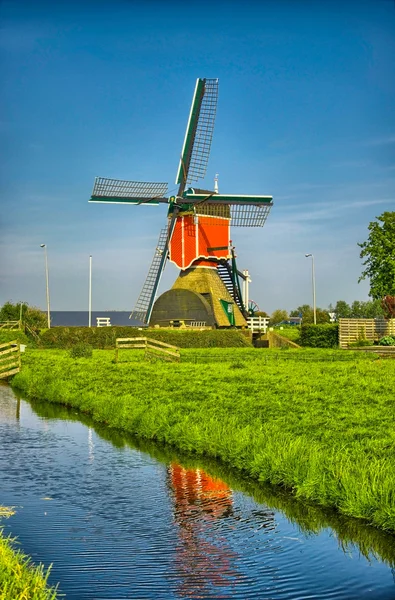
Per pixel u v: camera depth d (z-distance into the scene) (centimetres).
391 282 7900
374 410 2631
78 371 4497
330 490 1706
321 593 1253
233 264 9281
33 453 2411
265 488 1917
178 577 1318
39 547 1468
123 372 4350
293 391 3222
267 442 2117
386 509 1532
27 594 1074
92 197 8550
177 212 8831
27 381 4319
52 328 8325
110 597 1229
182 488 1927
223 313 8844
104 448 2484
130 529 1587
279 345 8831
